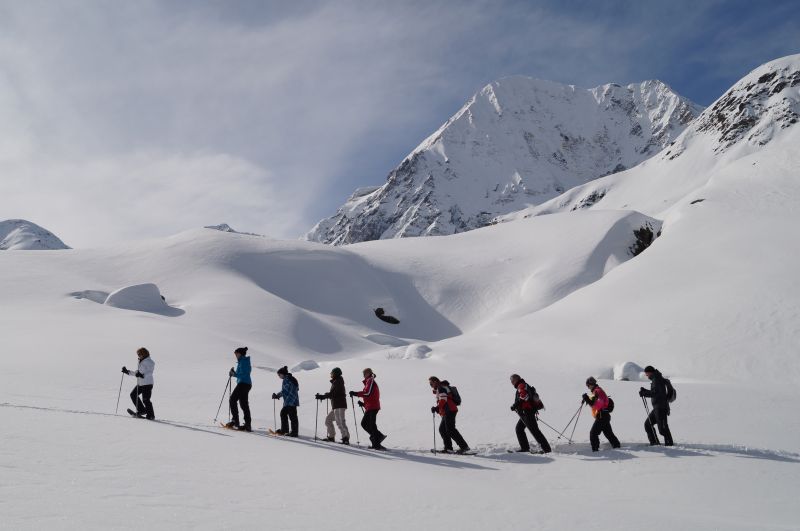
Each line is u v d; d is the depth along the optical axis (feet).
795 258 155.12
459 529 21.62
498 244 342.64
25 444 27.84
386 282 308.19
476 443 49.37
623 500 32.01
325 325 225.56
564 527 23.36
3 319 149.69
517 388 47.09
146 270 264.72
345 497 25.12
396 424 57.47
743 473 38.27
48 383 73.56
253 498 23.04
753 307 136.15
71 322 149.69
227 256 286.25
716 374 116.98
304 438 47.37
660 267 181.57
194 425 45.47
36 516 17.21
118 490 21.62
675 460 41.47
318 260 303.27
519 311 257.14
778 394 81.10
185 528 17.72
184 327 162.61
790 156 246.27
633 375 116.06
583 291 192.24
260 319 209.67
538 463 41.78
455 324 277.23
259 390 77.77
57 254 281.54
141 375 46.55
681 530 23.84
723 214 209.36
